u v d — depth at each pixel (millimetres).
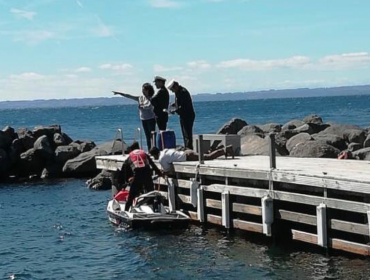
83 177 29781
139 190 16766
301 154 20109
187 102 18625
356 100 184625
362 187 11914
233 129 30562
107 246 14953
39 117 137250
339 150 21938
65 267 13383
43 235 16672
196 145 18375
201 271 12461
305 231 14016
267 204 13945
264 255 13312
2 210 21141
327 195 12750
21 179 29953
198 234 15461
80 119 112625
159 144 18609
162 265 13016
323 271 11953
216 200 15812
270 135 14188
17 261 14055
